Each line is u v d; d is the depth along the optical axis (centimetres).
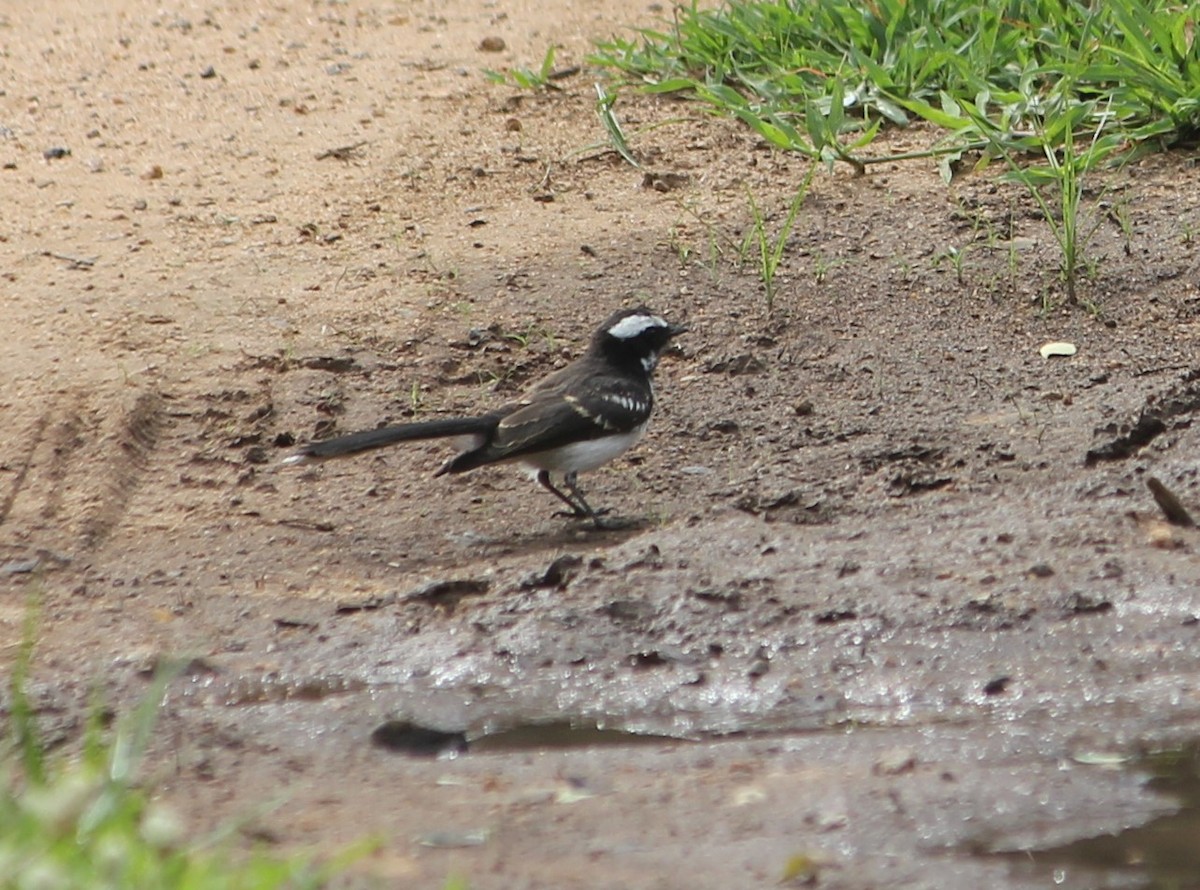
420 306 1500
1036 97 1722
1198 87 1650
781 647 1023
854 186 1667
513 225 1628
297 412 1364
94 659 1029
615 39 1964
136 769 893
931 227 1588
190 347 1441
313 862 780
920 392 1362
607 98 1772
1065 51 1750
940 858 785
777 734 944
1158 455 1235
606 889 751
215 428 1342
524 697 993
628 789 868
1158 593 1040
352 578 1145
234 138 1808
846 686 987
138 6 2172
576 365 1271
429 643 1045
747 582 1083
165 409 1362
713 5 2058
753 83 1819
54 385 1383
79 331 1463
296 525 1222
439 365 1422
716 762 900
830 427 1323
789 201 1644
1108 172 1656
